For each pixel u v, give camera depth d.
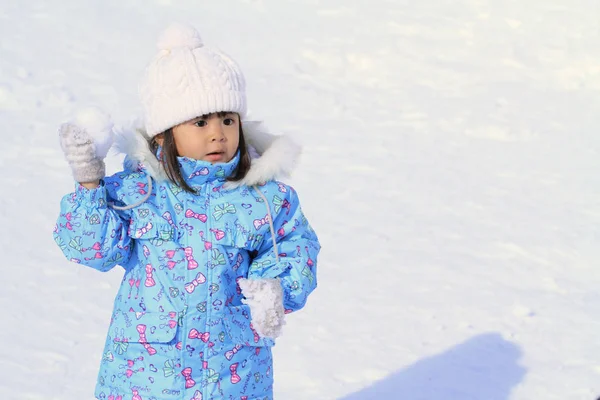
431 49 27.67
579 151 21.69
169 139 7.63
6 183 18.59
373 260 15.86
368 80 25.84
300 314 13.77
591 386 11.73
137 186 7.55
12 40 26.23
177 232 7.45
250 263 7.89
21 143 20.59
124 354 7.45
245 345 7.58
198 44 7.88
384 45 27.64
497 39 28.39
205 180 7.63
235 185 7.70
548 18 29.83
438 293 14.59
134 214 7.43
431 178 19.94
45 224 17.00
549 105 24.52
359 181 19.64
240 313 7.57
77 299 14.26
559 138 22.45
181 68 7.53
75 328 13.34
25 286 14.56
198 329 7.36
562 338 13.09
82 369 12.18
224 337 7.46
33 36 26.70
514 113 23.89
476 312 13.91
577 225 17.55
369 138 22.23
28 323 13.38
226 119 7.69
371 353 12.62
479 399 11.40
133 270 7.55
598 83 25.95
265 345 7.69
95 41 26.94
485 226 17.45
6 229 16.62
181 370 7.34
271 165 7.73
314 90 24.94
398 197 18.88
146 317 7.36
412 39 28.14
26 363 12.22
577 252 16.28
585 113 24.09
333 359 12.43
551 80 26.05
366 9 30.38
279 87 25.06
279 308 7.14
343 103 24.31
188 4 30.45
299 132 22.38
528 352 12.67
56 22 27.94
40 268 15.25
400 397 11.44
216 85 7.53
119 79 24.73
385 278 15.16
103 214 7.17
